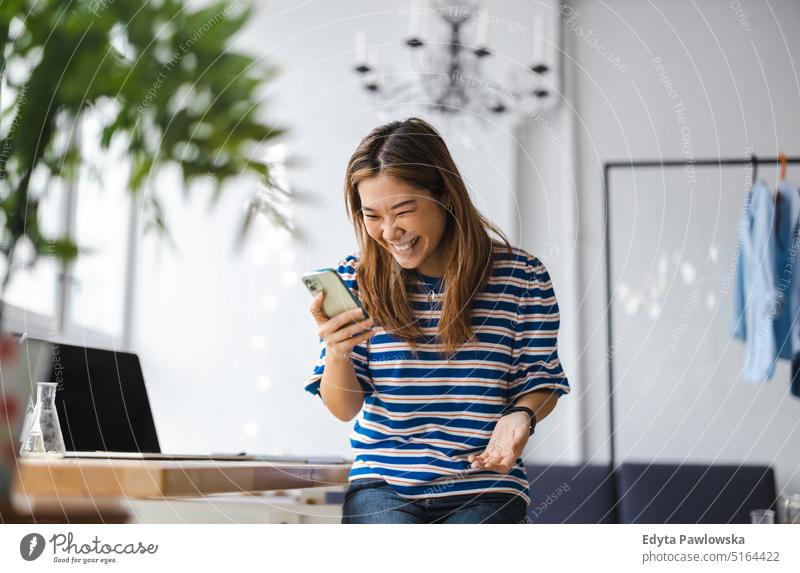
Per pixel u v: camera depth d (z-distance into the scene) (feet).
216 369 11.18
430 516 3.90
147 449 5.44
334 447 11.15
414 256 3.94
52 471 3.89
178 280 11.12
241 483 4.04
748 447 10.87
